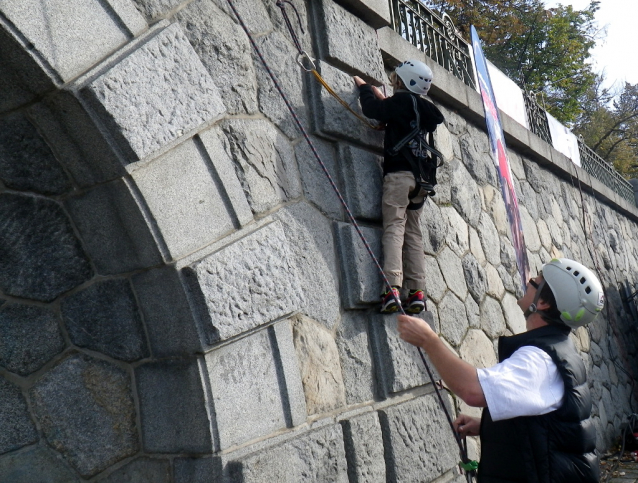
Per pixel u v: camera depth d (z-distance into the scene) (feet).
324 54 13.07
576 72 79.46
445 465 13.29
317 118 12.46
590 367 28.89
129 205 8.54
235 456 8.84
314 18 13.21
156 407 9.18
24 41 7.54
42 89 7.97
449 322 16.69
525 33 74.38
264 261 9.78
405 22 18.99
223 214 9.56
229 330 8.91
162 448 9.09
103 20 8.45
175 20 9.83
